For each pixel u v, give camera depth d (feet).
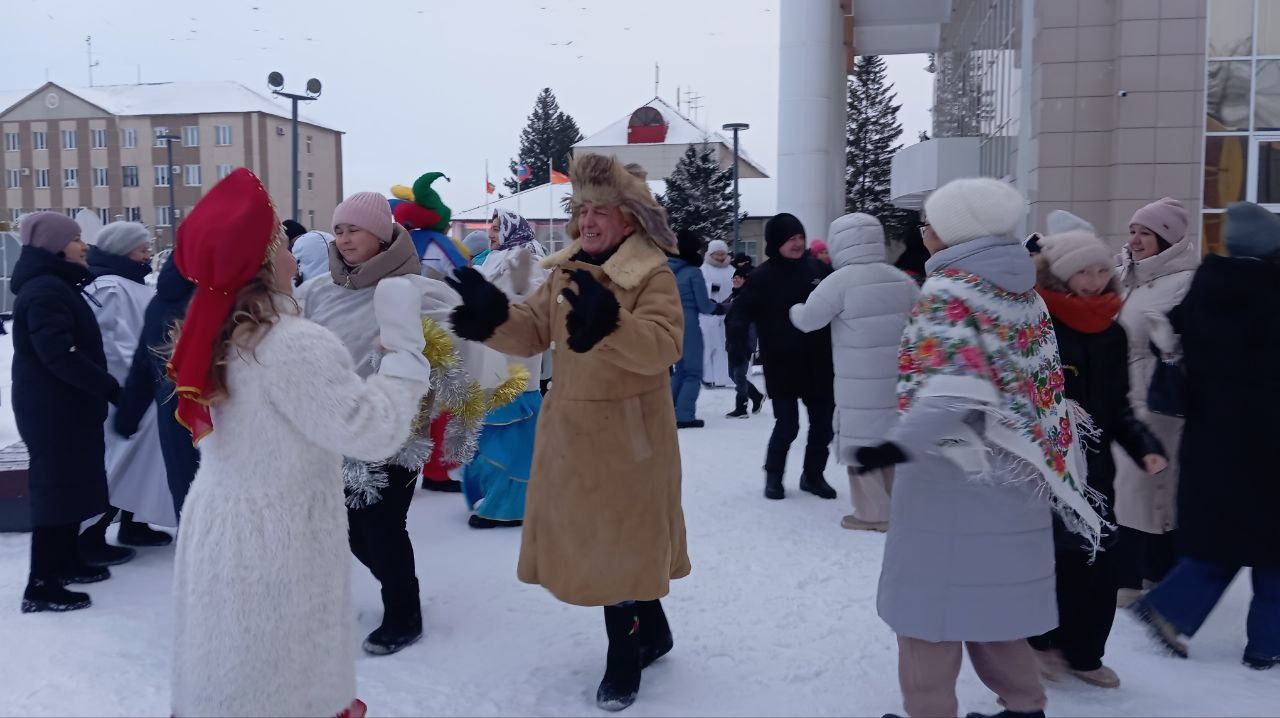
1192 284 13.01
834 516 20.43
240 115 233.55
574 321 9.97
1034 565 9.88
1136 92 31.50
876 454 9.24
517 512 19.39
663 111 184.24
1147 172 31.60
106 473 15.81
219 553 7.84
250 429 7.91
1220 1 31.48
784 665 12.88
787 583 16.07
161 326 15.25
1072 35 32.40
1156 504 14.84
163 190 237.04
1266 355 12.31
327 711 8.20
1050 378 10.12
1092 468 11.68
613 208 11.49
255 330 7.86
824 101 47.52
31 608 14.80
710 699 11.93
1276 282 12.39
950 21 61.98
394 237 13.66
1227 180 31.89
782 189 48.37
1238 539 12.38
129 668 12.80
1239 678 12.56
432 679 12.47
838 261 18.85
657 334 10.59
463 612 14.87
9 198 241.14
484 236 29.45
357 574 16.75
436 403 13.52
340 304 13.39
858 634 13.91
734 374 34.86
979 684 12.35
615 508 11.35
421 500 22.27
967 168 51.31
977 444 9.52
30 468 14.74
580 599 11.35
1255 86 31.60
